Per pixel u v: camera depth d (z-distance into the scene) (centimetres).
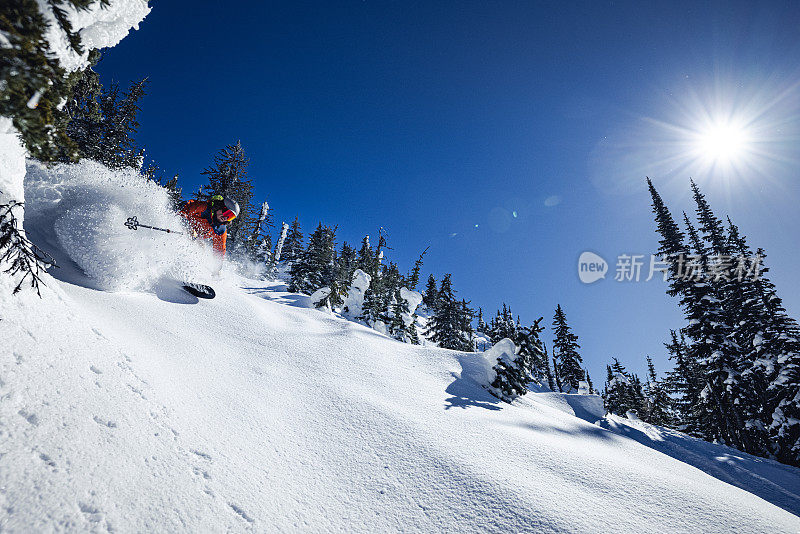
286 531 226
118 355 323
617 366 3067
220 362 502
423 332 3562
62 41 231
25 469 154
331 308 1866
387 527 265
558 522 278
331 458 347
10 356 203
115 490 178
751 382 1789
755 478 1133
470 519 280
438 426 455
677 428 2673
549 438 508
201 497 216
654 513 308
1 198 242
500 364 816
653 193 2373
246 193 2541
